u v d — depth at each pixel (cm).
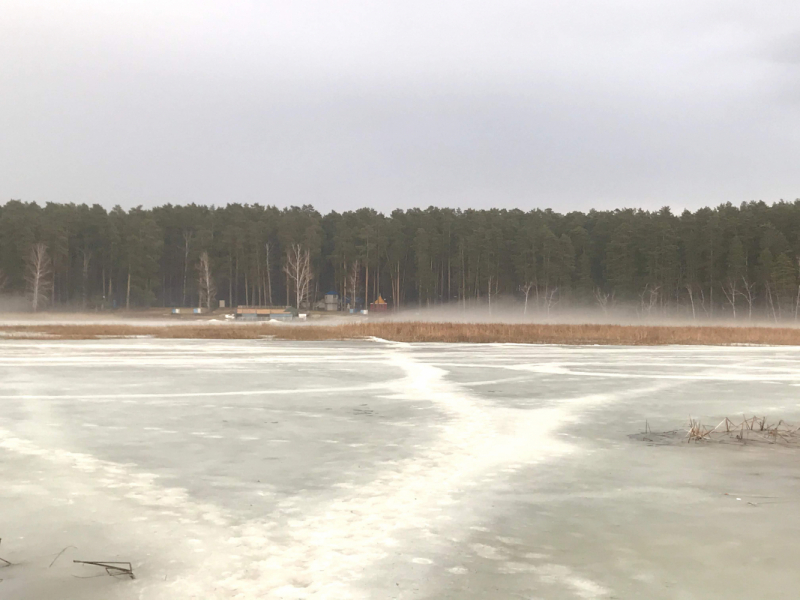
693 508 614
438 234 12144
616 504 626
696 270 10300
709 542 521
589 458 827
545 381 1714
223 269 11362
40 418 1112
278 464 788
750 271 9888
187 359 2366
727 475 743
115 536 529
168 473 741
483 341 3944
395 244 11781
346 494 656
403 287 12344
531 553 495
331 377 1786
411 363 2255
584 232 11400
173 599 411
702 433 980
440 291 12131
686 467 780
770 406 1294
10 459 809
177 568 462
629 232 10644
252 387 1558
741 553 496
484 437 962
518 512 599
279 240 12100
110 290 11181
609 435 984
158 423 1070
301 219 12512
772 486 696
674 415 1177
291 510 601
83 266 11725
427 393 1466
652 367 2152
